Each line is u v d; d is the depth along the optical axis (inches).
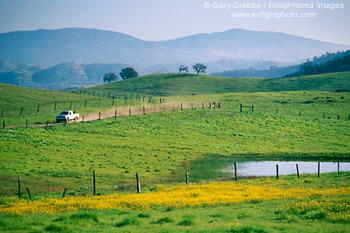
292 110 7288.4
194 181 2662.4
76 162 3213.6
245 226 980.6
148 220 1182.9
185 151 4148.6
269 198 1567.4
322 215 1138.0
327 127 5846.5
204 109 6939.0
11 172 2613.2
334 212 1184.8
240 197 1644.9
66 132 4719.5
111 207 1477.6
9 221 1171.9
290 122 6112.2
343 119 6565.0
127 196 1781.5
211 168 3309.5
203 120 6077.8
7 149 3427.7
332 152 4217.5
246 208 1370.6
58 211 1428.4
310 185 2054.6
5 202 1769.2
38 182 2426.2
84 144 4072.3
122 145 4210.1
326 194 1573.6
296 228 986.1
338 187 1883.6
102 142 4286.4
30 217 1288.1
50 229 1048.2
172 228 1034.1
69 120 5418.3
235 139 5073.8
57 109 6501.0
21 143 3747.5
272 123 6028.5
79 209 1454.2
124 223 1114.7
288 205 1349.7
